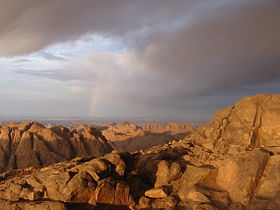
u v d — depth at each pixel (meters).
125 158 24.44
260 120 21.89
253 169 17.28
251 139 21.17
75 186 17.86
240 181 17.19
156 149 27.16
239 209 15.70
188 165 20.78
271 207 14.12
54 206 16.89
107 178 18.64
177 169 20.70
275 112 21.22
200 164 21.42
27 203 17.72
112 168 20.67
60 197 17.86
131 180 20.97
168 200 18.03
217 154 21.72
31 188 19.39
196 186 18.23
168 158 23.61
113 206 18.25
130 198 18.92
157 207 17.67
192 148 25.42
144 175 22.25
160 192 18.88
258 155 17.91
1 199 18.77
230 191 17.39
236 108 24.48
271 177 16.36
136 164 23.95
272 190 15.77
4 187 20.39
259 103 22.91
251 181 16.84
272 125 20.95
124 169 20.89
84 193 17.94
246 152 19.44
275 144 20.20
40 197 18.64
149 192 19.22
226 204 16.50
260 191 16.34
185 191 18.84
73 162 25.06
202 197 17.19
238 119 23.33
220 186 18.41
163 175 20.77
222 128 24.42
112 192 18.31
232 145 21.70
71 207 17.77
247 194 16.45
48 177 19.83
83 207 18.00
